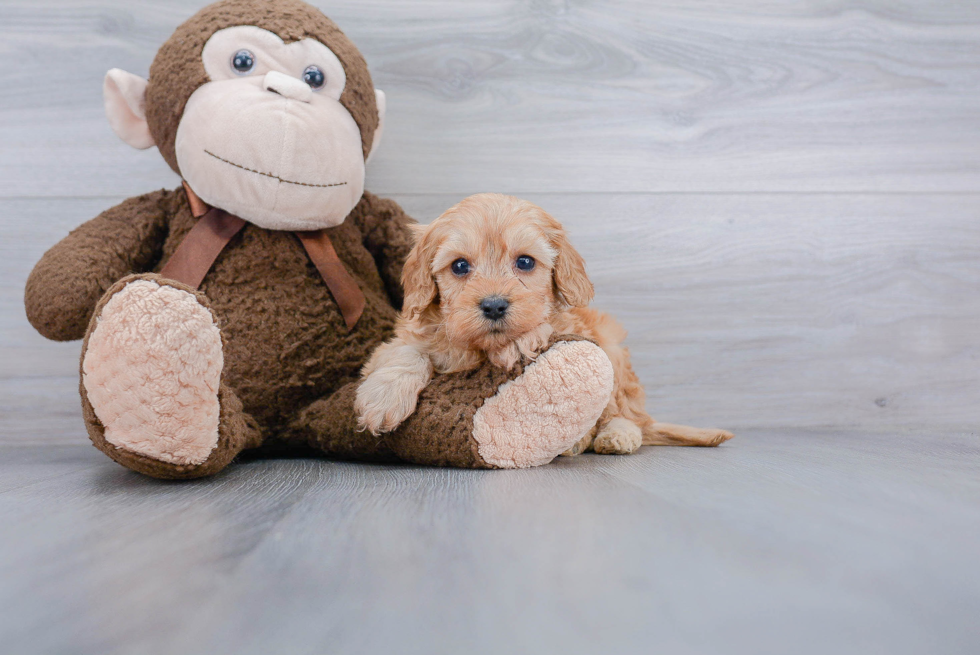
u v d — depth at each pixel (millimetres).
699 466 1521
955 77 2469
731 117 2400
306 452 1771
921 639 649
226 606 711
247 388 1653
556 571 804
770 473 1422
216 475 1437
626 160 2365
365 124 1784
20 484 1351
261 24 1649
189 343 1234
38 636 646
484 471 1451
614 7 2340
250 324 1673
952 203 2482
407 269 1614
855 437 2184
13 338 2135
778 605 717
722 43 2387
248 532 966
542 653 613
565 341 1486
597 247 2365
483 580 775
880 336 2465
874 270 2463
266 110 1574
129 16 2164
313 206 1673
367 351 1781
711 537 931
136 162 2191
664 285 2391
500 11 2295
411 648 622
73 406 2160
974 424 2467
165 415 1255
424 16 2268
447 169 2303
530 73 2320
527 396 1447
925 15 2451
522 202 1595
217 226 1708
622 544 900
